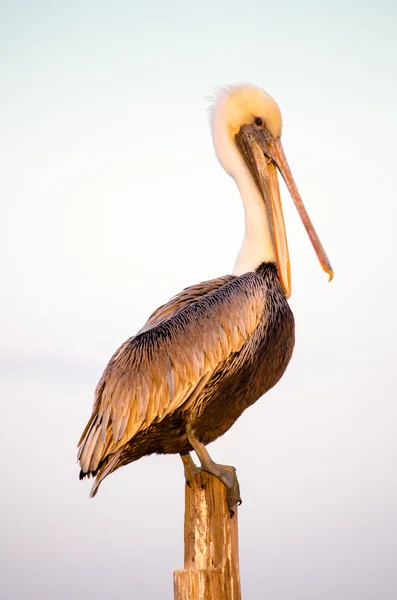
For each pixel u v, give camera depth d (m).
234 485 10.26
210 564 10.00
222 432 12.13
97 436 11.71
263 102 13.34
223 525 10.12
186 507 10.32
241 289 12.07
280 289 12.52
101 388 11.98
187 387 11.73
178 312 12.24
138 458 12.30
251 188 13.16
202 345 11.81
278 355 12.29
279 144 13.32
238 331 11.86
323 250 13.00
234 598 9.86
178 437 11.95
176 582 9.73
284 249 12.78
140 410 11.67
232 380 11.95
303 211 13.12
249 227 12.91
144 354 11.87
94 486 11.55
